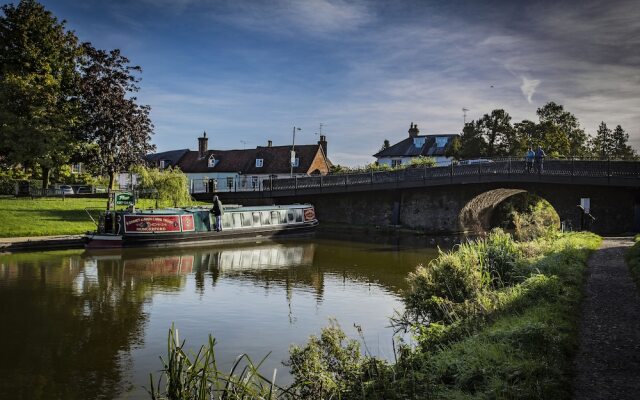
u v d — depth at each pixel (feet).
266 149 221.87
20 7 124.67
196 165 231.50
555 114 242.58
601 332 27.45
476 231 147.23
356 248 104.22
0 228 91.76
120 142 123.85
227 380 22.24
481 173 120.47
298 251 98.32
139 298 54.54
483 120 170.40
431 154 211.41
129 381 32.14
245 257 88.38
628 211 102.32
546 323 27.04
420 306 42.19
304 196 150.92
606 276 44.57
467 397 19.69
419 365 24.95
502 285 44.75
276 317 47.55
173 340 22.75
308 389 23.95
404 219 136.56
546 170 110.73
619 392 19.65
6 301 51.60
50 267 71.26
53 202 117.80
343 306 52.37
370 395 22.24
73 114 126.00
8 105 118.01
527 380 20.27
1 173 144.05
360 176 138.51
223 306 51.70
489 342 24.93
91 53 126.41
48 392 30.45
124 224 93.35
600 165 103.50
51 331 42.29
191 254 90.58
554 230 85.81
